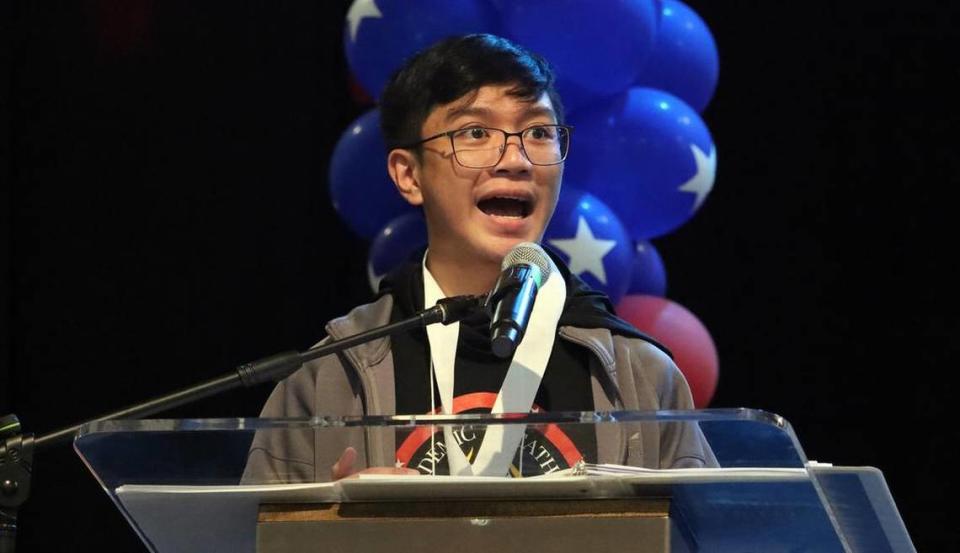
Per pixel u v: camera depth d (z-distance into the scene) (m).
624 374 4.49
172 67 7.99
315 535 2.98
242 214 8.02
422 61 4.79
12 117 7.72
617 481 2.86
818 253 8.48
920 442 8.23
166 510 3.10
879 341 8.36
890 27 8.38
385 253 6.52
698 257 8.63
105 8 7.93
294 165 8.09
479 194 4.56
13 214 7.75
